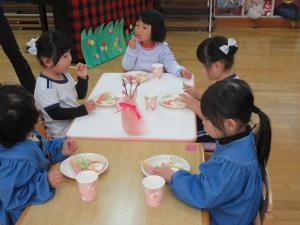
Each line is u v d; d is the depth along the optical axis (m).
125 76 2.31
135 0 5.16
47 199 1.23
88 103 1.86
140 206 1.20
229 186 1.21
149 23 2.53
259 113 1.30
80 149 1.53
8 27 2.94
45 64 1.92
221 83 1.31
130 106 1.59
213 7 6.21
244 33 6.01
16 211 1.30
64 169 1.39
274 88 3.93
